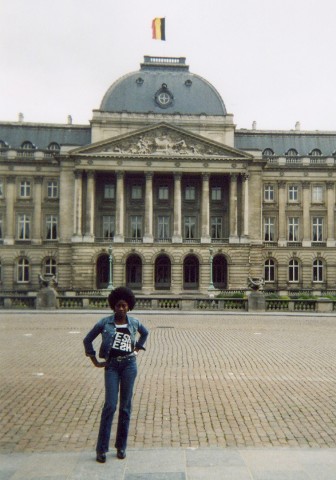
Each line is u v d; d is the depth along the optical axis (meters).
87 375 17.61
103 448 9.66
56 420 12.52
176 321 36.72
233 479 8.84
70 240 77.38
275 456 9.98
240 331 30.62
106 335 10.09
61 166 78.06
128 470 9.26
